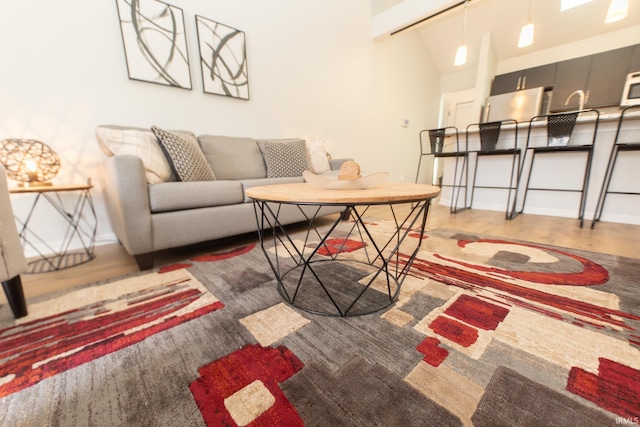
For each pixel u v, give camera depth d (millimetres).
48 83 1640
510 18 3828
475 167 3139
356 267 1352
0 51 1498
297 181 2154
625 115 2154
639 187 2262
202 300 1034
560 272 1262
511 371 660
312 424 531
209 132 2373
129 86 1923
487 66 4219
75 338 813
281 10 2723
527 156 2787
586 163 2422
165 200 1396
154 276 1279
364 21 3543
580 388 607
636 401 573
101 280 1241
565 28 3729
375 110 3984
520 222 2416
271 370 672
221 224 1624
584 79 3721
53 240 1747
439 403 573
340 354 726
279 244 1797
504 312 923
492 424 525
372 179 953
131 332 839
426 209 977
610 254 1513
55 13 1620
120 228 1411
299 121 3059
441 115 5371
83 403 590
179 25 2088
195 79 2236
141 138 1588
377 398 586
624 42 3580
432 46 4695
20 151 1515
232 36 2393
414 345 759
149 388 626
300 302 1009
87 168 1817
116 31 1833
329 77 3283
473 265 1361
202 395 604
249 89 2590
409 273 1261
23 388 631
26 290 1156
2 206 857
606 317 889
